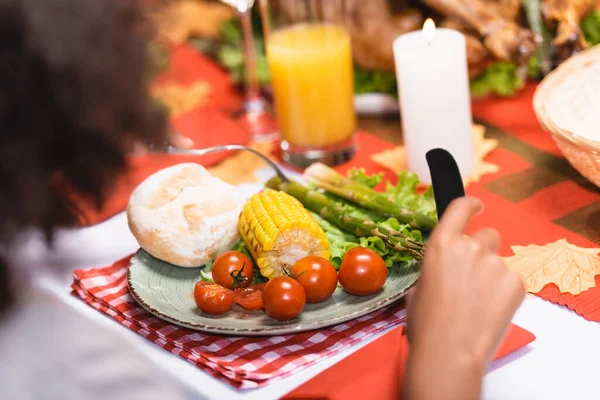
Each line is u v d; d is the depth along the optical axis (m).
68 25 0.56
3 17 0.55
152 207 1.15
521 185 1.36
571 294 1.05
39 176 0.60
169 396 0.66
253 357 0.96
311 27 1.50
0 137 0.58
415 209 1.22
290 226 1.06
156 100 0.74
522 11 1.62
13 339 0.64
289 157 1.55
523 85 1.73
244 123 1.73
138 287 1.10
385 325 1.00
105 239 1.33
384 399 0.85
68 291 1.20
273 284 0.99
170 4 0.66
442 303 0.75
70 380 0.63
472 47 1.57
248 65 1.77
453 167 0.92
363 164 1.53
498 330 0.75
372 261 1.03
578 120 1.24
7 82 0.56
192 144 1.64
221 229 1.15
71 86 0.57
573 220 1.23
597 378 0.90
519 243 1.19
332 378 0.89
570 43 1.58
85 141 0.61
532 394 0.89
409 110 1.38
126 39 0.60
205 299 1.02
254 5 1.95
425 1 1.58
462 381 0.71
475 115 1.66
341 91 1.50
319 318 1.00
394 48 1.39
